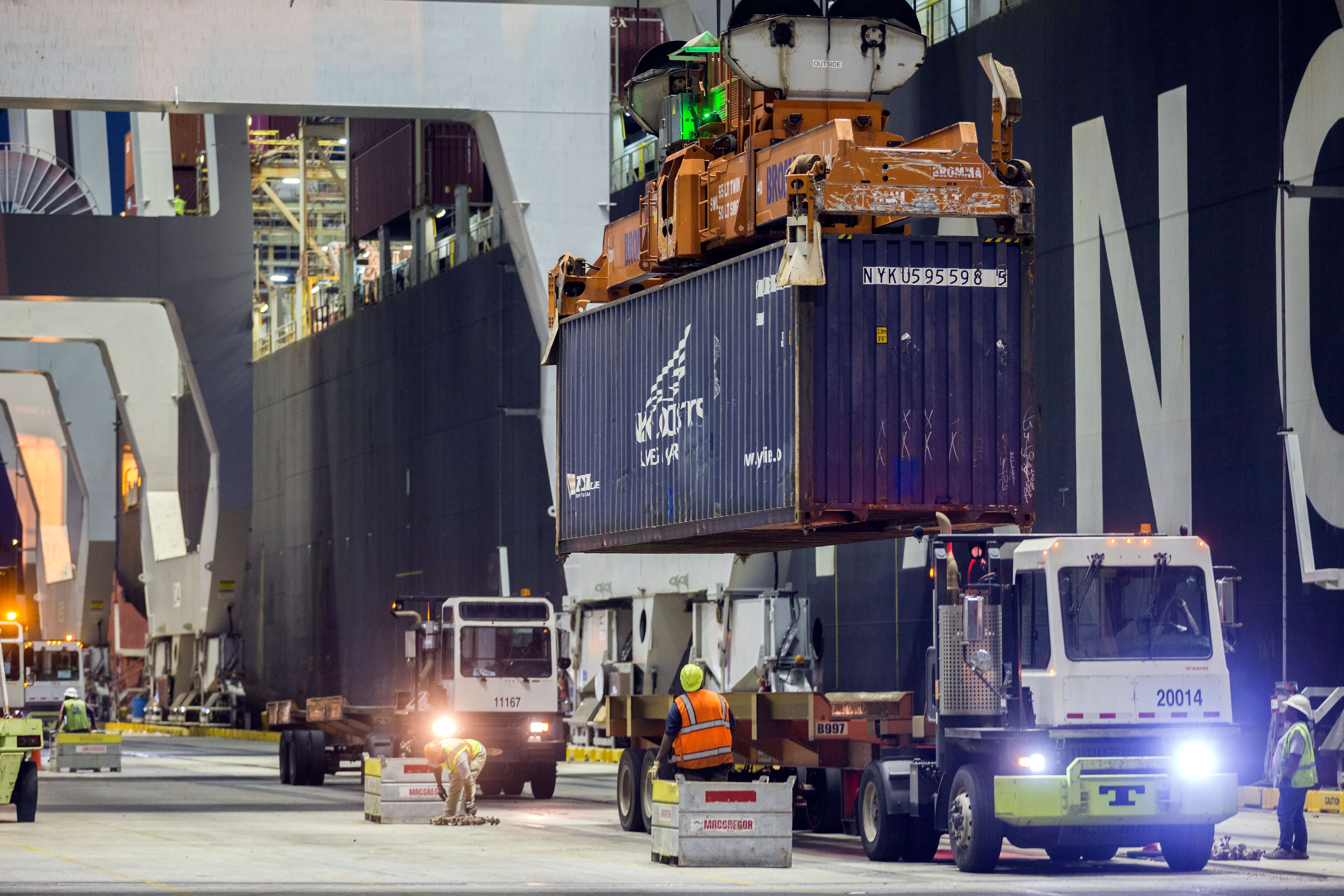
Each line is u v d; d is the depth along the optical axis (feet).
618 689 469.98
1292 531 278.05
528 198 462.19
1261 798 280.72
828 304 199.31
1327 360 273.33
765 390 206.69
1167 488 306.14
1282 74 284.41
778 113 218.59
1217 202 297.53
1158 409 309.01
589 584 492.54
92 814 275.80
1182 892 159.84
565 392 269.64
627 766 238.68
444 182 638.53
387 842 219.61
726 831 184.96
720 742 188.34
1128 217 318.04
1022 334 205.57
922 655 363.35
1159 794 176.14
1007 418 204.33
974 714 185.78
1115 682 178.60
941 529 191.31
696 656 440.04
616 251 258.57
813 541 234.79
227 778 405.39
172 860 192.95
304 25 430.20
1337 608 269.23
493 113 455.22
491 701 310.24
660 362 236.22
